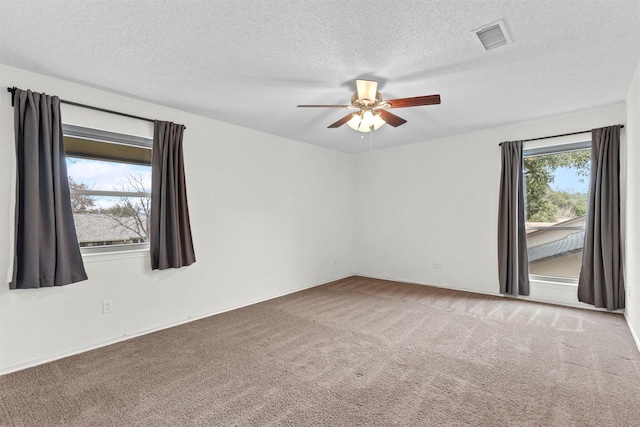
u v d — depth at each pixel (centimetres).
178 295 344
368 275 586
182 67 248
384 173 559
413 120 395
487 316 354
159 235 320
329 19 188
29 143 242
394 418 183
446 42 214
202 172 368
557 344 279
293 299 436
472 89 296
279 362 252
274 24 193
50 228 251
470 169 458
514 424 176
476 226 455
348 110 345
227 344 287
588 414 184
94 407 196
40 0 167
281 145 465
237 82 276
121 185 311
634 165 286
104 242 300
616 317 341
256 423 181
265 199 441
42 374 235
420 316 358
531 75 267
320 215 530
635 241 285
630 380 219
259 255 432
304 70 254
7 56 227
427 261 508
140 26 194
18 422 183
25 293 247
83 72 255
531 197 418
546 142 391
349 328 324
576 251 388
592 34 207
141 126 317
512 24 195
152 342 292
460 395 205
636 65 251
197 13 182
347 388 215
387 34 204
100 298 288
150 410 193
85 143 288
